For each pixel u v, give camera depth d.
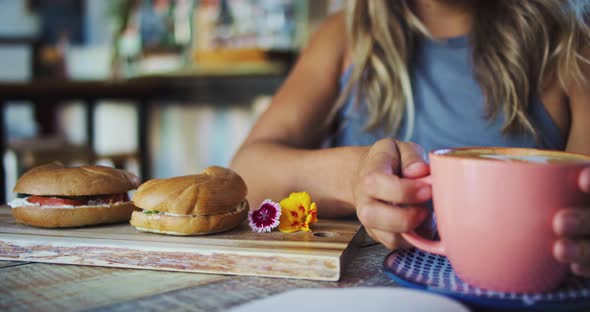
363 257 0.52
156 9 3.20
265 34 2.79
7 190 2.52
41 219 0.57
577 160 0.41
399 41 0.90
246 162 0.71
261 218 0.56
